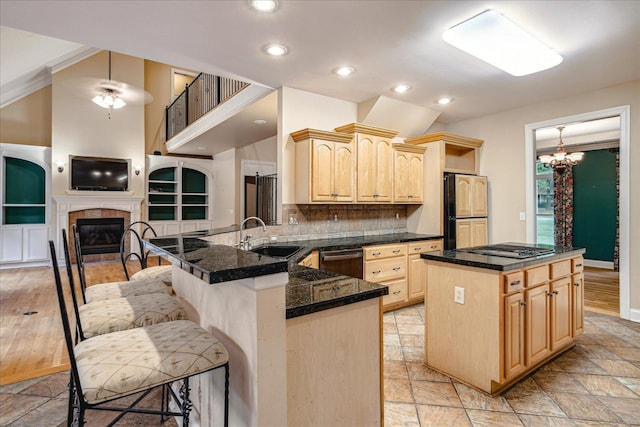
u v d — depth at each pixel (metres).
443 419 2.04
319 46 2.84
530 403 2.21
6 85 6.04
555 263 2.70
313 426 1.36
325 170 3.78
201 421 1.74
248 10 2.29
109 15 2.32
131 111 7.78
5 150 6.78
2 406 2.17
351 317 1.47
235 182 8.01
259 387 1.18
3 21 2.38
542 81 3.69
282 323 1.23
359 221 4.57
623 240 3.80
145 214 7.99
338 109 4.25
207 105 6.08
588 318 3.83
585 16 2.40
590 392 2.34
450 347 2.53
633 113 3.70
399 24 2.48
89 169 7.25
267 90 3.97
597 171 6.91
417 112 4.69
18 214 7.04
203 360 1.20
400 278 4.14
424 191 4.79
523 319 2.41
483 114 4.98
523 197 4.62
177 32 2.58
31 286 5.28
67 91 7.12
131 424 2.02
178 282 2.19
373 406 1.55
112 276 6.00
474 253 2.73
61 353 2.92
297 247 3.48
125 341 1.29
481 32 2.54
